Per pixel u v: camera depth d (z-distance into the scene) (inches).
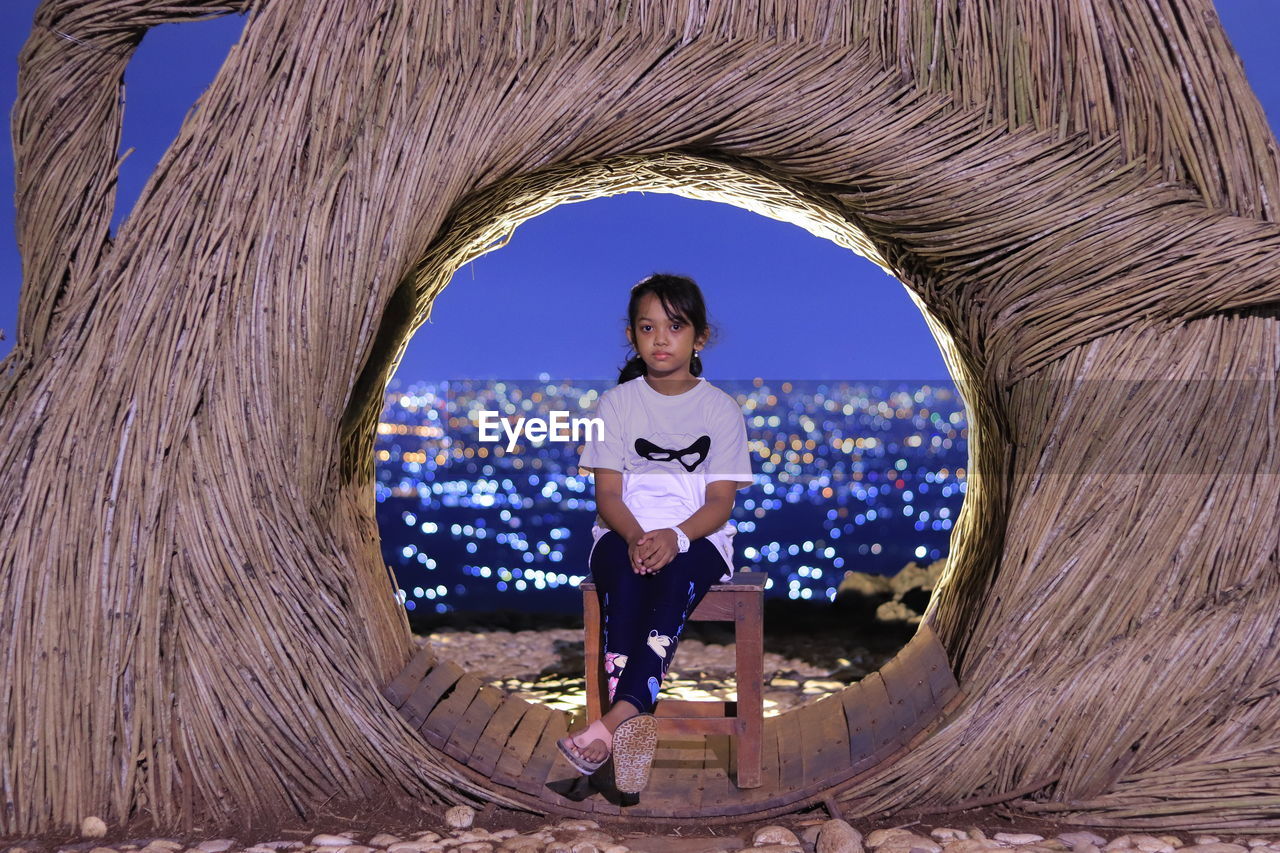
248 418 110.6
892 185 114.7
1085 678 108.9
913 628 217.5
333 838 104.0
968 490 149.3
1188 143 112.0
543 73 114.1
